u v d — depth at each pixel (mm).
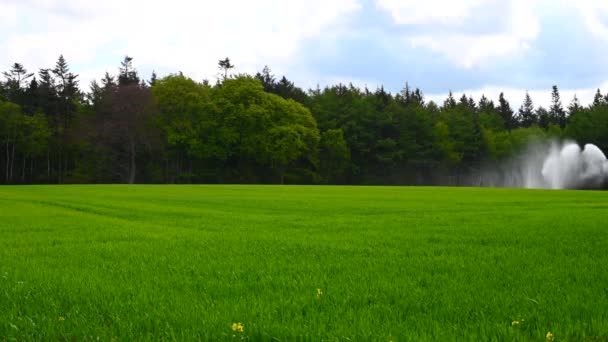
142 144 97438
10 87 106625
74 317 5785
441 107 157125
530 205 33719
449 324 5344
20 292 7184
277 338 4957
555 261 9867
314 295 6832
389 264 9672
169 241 14461
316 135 102250
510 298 6496
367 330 5090
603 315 5633
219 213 27641
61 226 19781
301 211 29250
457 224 19656
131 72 125188
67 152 95938
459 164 122562
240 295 7016
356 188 64500
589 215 24172
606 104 134875
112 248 12836
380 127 116625
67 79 106562
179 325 5426
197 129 94062
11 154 94500
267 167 105125
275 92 125688
